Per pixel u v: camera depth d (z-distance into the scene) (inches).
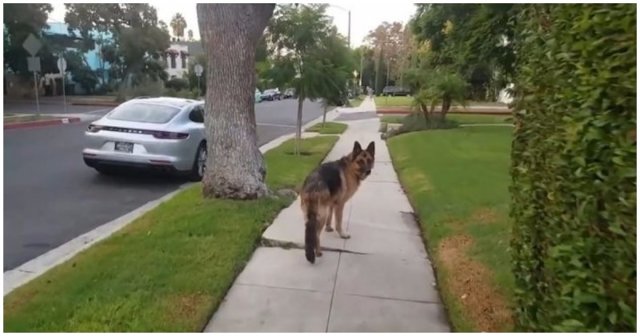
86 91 1617.9
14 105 1076.5
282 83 483.2
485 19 532.4
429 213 233.9
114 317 125.0
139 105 344.2
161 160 313.4
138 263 161.2
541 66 98.2
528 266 104.8
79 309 128.5
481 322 127.1
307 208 178.5
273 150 496.7
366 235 206.1
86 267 157.4
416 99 795.4
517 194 116.4
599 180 71.6
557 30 87.1
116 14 1534.2
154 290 140.9
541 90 97.6
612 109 69.1
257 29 243.9
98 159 317.4
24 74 1283.2
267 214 225.1
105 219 236.1
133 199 280.1
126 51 1505.9
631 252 66.6
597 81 70.7
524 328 110.3
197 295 139.2
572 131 77.1
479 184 302.7
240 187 248.5
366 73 2965.1
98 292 138.8
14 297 136.6
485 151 477.4
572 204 81.1
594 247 73.7
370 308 137.9
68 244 196.2
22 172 338.0
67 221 229.1
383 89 2851.9
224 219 212.2
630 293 67.5
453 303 138.7
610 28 69.2
